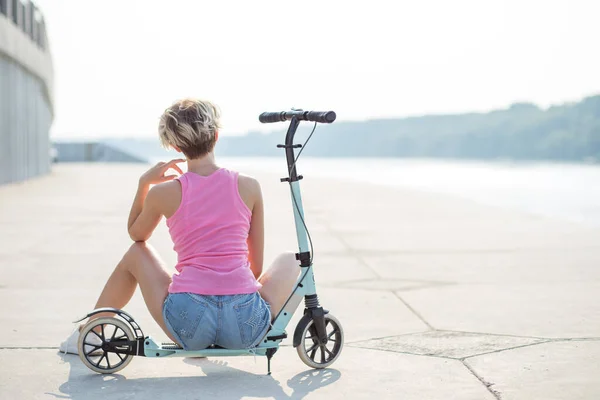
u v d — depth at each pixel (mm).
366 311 6375
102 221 14727
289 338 5438
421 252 10211
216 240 4168
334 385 4258
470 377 4402
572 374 4438
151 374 4492
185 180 4199
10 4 28922
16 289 7371
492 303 6656
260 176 36469
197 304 4051
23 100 33188
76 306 6570
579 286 7457
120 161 83875
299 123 4434
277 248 10758
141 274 4316
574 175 61469
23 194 23312
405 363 4723
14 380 4340
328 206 18406
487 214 15945
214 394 4086
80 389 4176
